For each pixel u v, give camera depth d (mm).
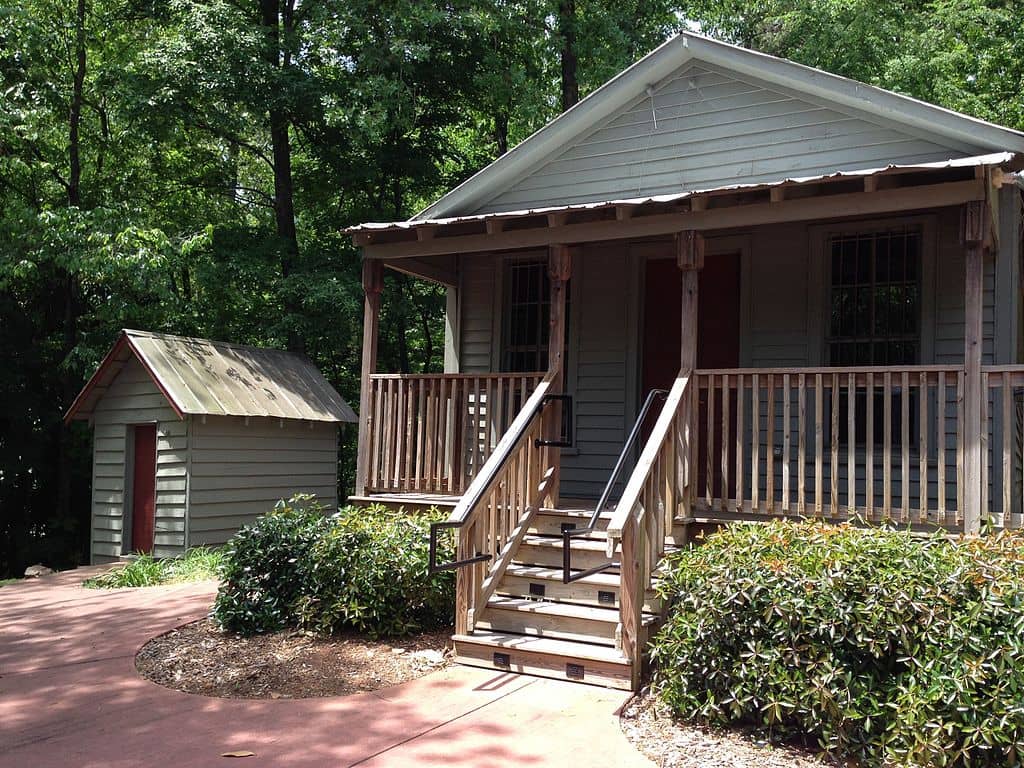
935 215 8078
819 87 8281
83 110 19328
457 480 8516
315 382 15609
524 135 21641
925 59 20203
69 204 18328
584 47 19219
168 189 20312
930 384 6402
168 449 13195
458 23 17547
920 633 4605
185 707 5445
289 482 14492
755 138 8742
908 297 8234
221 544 13250
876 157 8180
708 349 9281
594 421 9711
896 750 4402
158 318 17750
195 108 17453
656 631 6020
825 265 8609
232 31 16375
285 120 18297
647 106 9289
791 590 4848
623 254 9711
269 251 17969
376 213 19547
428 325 22266
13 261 15867
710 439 7184
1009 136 7418
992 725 4230
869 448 6520
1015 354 7703
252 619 7117
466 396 8461
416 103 18219
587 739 4828
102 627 7746
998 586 4559
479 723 5078
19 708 5496
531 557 7234
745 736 4879
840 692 4574
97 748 4750
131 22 19469
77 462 19062
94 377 13844
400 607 6977
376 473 8812
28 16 16781
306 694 5664
